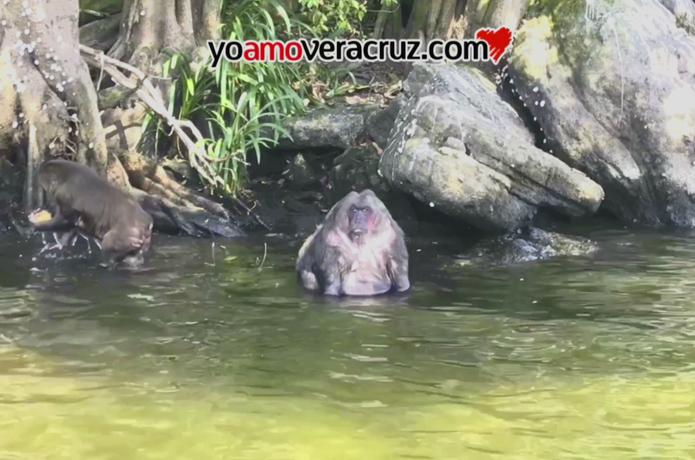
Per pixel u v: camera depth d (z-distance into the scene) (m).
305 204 13.25
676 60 13.40
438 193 11.37
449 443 5.76
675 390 6.67
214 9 14.01
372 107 14.34
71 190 10.11
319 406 6.32
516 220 11.78
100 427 5.92
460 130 11.70
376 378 6.86
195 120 13.88
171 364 7.09
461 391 6.62
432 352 7.46
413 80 13.60
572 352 7.50
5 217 11.87
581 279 9.88
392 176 11.84
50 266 10.09
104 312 8.43
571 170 11.87
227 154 12.78
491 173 11.52
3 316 8.23
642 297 9.18
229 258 10.74
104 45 14.38
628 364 7.23
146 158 12.80
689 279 9.89
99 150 12.04
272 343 7.63
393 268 9.32
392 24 17.02
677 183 12.91
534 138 13.58
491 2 15.04
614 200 13.37
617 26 13.30
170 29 13.69
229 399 6.41
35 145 11.67
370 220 9.18
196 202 12.45
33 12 11.63
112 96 12.96
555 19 13.88
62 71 11.84
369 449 5.66
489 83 14.23
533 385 6.75
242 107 13.04
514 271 10.23
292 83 15.05
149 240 10.48
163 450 5.61
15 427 5.89
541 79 13.45
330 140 13.69
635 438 5.86
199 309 8.59
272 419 6.08
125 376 6.81
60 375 6.81
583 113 13.23
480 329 8.10
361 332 7.97
